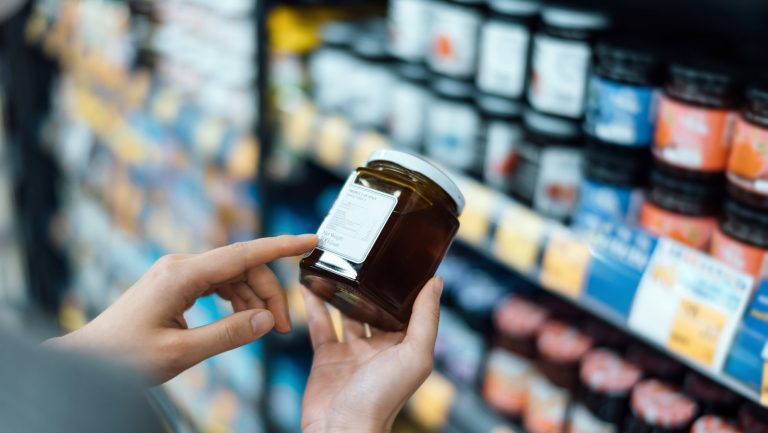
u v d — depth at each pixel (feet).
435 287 2.66
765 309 2.99
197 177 7.25
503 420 4.59
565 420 4.23
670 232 3.56
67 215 10.06
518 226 3.94
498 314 4.56
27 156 9.91
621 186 3.75
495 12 4.17
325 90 5.53
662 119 3.51
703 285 3.18
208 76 6.49
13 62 9.56
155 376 2.64
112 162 8.71
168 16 6.95
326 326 3.10
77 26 8.61
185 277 2.67
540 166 4.06
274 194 6.15
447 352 4.97
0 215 10.33
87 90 8.78
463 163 4.56
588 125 3.86
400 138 4.97
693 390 3.61
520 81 4.20
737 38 4.14
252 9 5.49
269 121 5.77
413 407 5.04
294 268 6.31
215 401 7.55
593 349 4.09
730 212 3.31
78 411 1.25
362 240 2.64
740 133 3.21
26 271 10.41
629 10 4.73
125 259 8.66
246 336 2.75
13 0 9.16
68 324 9.73
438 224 2.74
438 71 4.54
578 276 3.62
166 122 7.11
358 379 2.58
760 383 2.96
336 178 6.60
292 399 6.57
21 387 1.27
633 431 3.72
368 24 5.76
